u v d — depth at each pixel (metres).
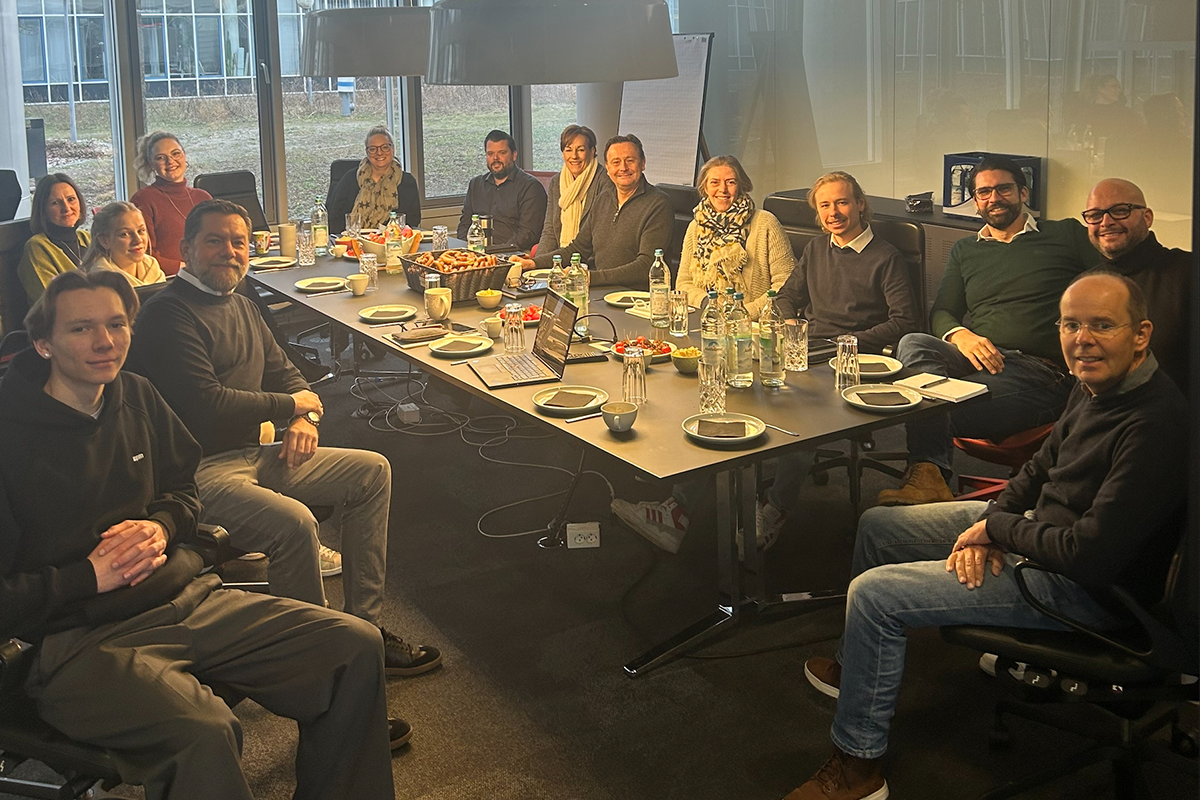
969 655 3.00
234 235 3.08
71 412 2.19
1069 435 2.36
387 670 2.96
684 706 2.78
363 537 3.00
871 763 2.36
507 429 4.97
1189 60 4.49
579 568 3.58
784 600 3.21
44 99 6.21
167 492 2.42
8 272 4.43
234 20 6.77
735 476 3.04
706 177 4.22
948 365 3.56
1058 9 4.93
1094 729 2.42
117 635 2.13
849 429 2.69
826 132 6.21
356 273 4.88
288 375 3.34
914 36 5.60
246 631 2.24
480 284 4.13
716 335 3.22
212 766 1.95
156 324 3.00
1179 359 3.37
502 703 2.82
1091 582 2.15
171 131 6.66
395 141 7.64
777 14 6.32
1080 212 5.05
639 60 2.61
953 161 5.11
